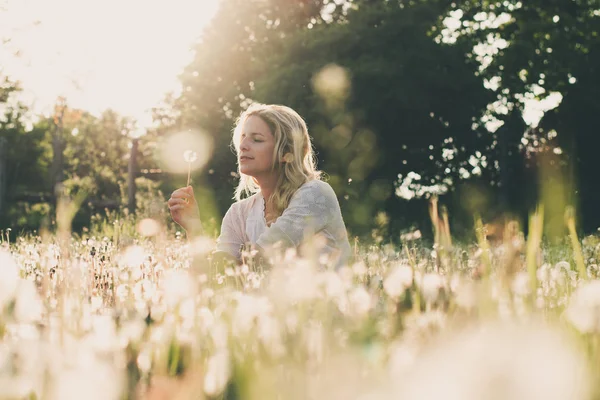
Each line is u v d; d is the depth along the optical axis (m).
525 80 21.08
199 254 2.79
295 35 20.33
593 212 20.41
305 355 1.03
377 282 1.93
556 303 1.77
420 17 19.39
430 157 20.83
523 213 17.84
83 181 21.59
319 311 1.27
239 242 3.72
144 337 1.33
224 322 1.33
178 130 22.45
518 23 21.89
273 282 1.54
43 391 0.72
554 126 21.39
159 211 9.30
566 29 20.67
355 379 0.78
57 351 0.85
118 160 40.75
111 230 7.68
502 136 20.97
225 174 20.39
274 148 3.43
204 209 18.47
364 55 18.52
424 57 18.61
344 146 18.22
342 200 17.75
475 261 2.12
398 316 1.37
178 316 1.27
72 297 1.33
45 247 2.69
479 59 21.66
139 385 0.95
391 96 18.03
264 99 18.59
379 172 19.02
